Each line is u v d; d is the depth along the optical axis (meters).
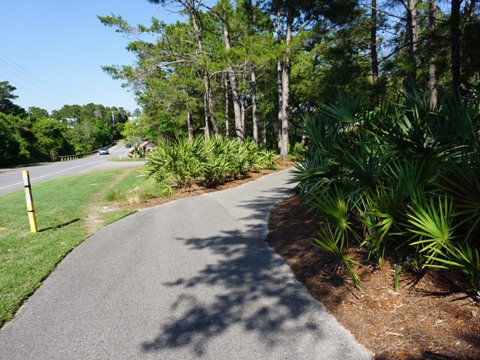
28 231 6.03
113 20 15.48
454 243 3.19
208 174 10.19
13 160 42.19
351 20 10.20
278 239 5.12
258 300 3.29
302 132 5.48
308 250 4.47
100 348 2.61
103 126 107.88
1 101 67.31
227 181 11.66
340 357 2.40
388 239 3.80
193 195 9.42
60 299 3.43
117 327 2.89
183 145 9.98
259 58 13.86
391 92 8.41
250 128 40.22
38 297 3.49
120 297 3.45
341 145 4.58
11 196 10.77
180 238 5.45
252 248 4.85
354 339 2.58
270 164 14.48
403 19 11.65
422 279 3.17
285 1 9.41
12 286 3.72
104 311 3.17
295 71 22.27
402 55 9.99
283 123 19.69
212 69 15.11
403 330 2.57
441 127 3.88
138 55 17.19
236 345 2.59
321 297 3.26
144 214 7.30
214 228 5.98
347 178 4.25
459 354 2.22
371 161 3.73
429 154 3.50
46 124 59.78
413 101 4.49
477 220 2.71
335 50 10.72
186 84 22.31
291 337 2.66
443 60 7.53
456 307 2.68
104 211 7.70
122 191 9.75
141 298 3.41
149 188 9.79
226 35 17.31
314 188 4.68
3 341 2.74
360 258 3.86
